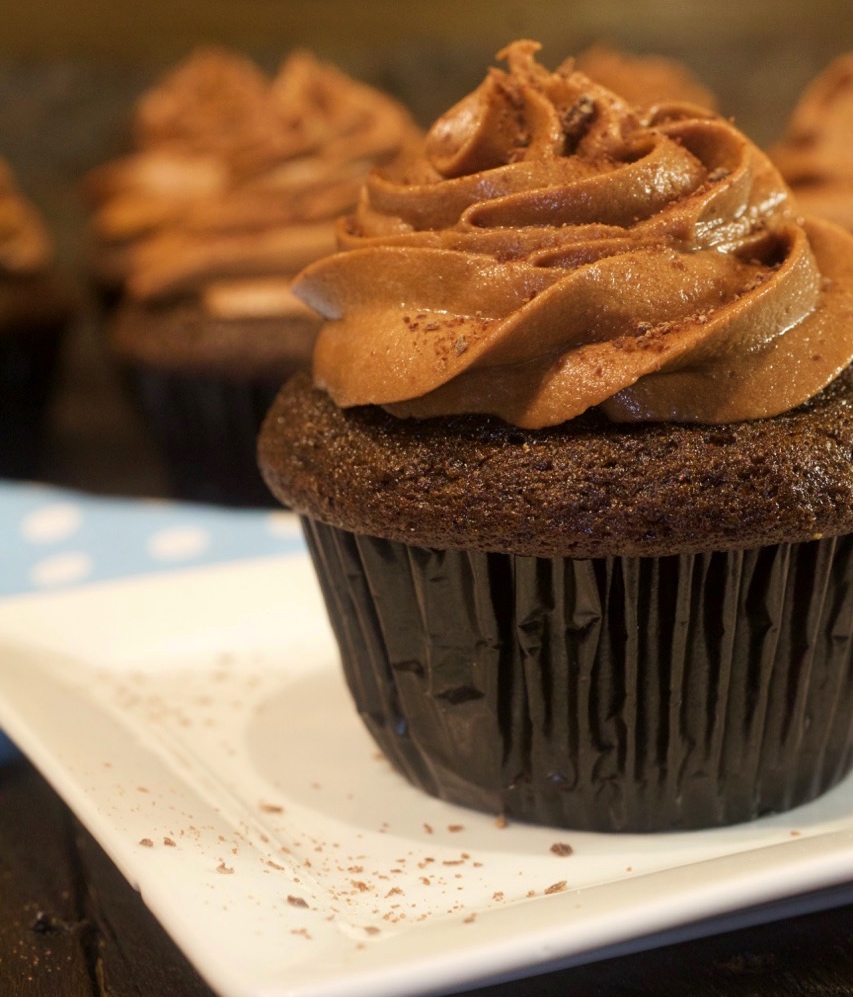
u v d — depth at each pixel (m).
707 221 0.19
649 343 0.18
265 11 0.46
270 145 0.39
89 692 0.23
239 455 0.37
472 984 0.15
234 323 0.36
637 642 0.18
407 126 0.41
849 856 0.16
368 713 0.21
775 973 0.17
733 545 0.17
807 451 0.18
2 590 0.27
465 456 0.18
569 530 0.18
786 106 0.49
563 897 0.16
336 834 0.19
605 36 0.47
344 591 0.20
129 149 0.46
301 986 0.15
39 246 0.43
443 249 0.19
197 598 0.25
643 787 0.19
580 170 0.19
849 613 0.18
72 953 0.18
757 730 0.19
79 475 0.41
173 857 0.17
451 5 0.46
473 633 0.19
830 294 0.19
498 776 0.19
